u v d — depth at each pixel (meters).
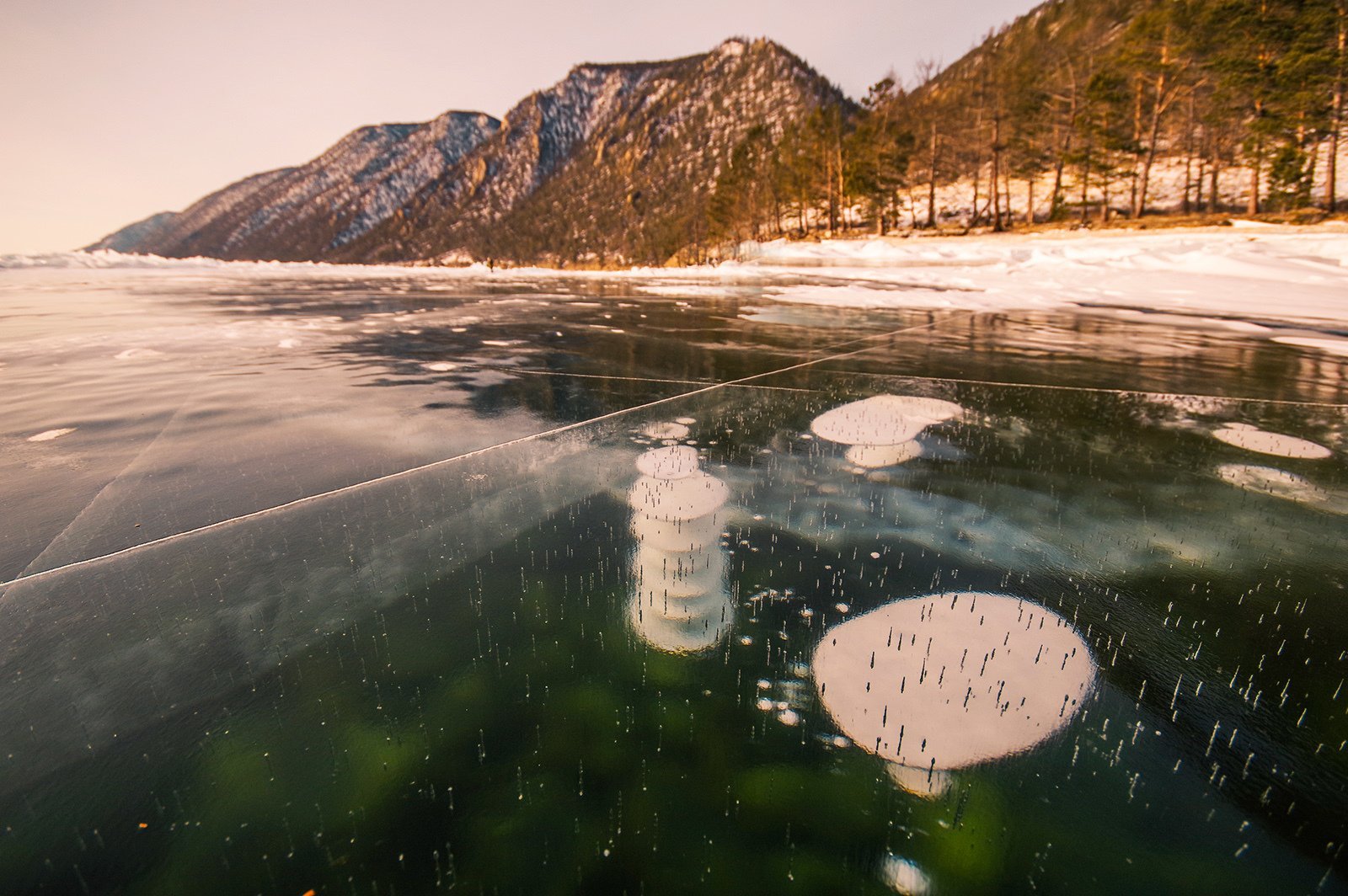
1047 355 7.74
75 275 28.36
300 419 5.14
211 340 9.18
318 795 1.70
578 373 6.98
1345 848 1.56
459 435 4.77
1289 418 5.07
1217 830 1.60
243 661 2.25
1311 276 14.78
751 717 2.00
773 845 1.56
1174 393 5.84
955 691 2.11
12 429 4.80
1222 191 33.84
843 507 3.55
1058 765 1.81
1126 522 3.33
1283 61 23.16
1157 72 28.61
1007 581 2.79
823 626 2.48
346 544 3.09
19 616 2.49
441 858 1.52
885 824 1.62
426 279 27.02
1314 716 2.00
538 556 3.01
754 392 6.08
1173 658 2.28
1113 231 26.67
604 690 2.11
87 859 1.52
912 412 5.36
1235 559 2.96
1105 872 1.48
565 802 1.68
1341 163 30.42
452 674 2.19
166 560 2.92
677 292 18.25
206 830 1.60
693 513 3.47
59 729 1.93
